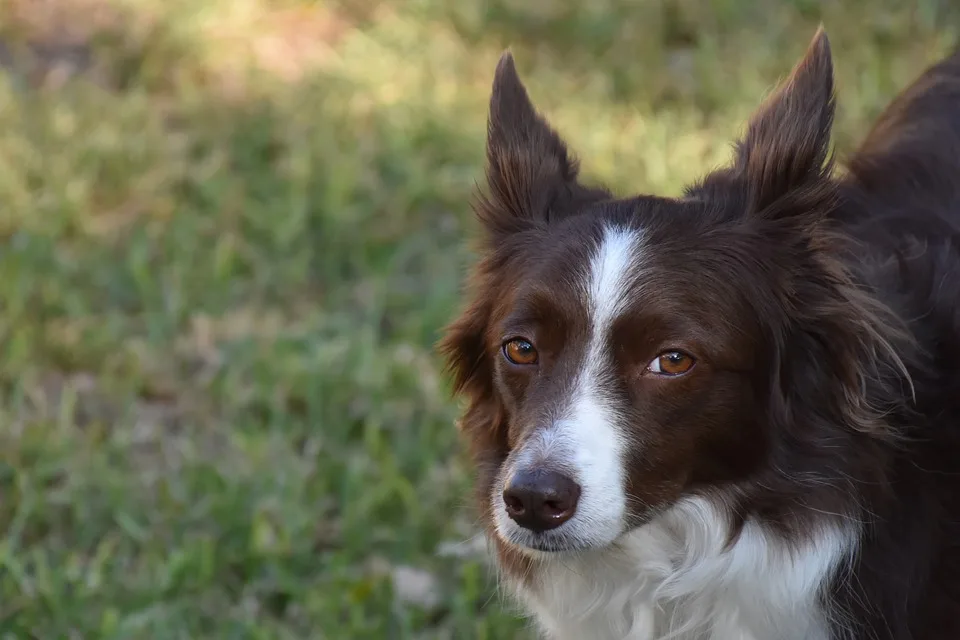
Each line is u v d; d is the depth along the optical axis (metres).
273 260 8.86
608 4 11.31
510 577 5.13
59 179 9.29
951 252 5.14
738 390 4.50
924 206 5.43
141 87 10.52
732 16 10.98
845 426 4.55
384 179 9.53
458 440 7.28
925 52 10.16
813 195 4.52
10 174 9.29
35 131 9.91
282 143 9.95
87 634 6.05
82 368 7.97
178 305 8.30
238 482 6.90
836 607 4.63
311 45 11.25
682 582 4.74
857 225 5.41
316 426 7.34
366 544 6.66
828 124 4.50
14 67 10.78
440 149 9.78
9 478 7.04
